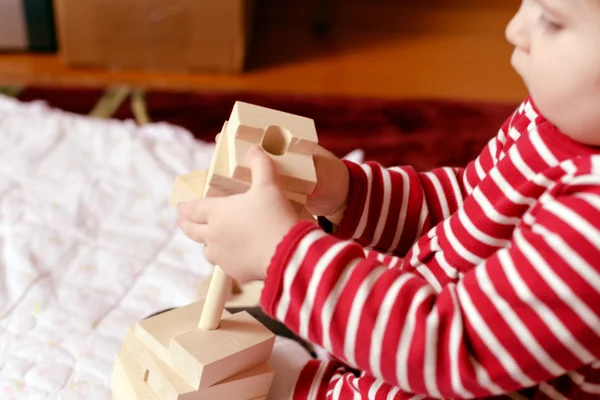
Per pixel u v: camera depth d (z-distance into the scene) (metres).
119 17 1.65
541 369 0.49
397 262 0.70
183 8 1.65
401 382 0.52
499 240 0.58
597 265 0.47
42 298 0.88
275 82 1.74
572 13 0.48
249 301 0.86
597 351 0.48
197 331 0.64
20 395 0.75
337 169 0.70
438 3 2.22
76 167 1.14
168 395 0.62
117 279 0.93
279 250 0.52
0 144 1.17
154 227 1.04
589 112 0.49
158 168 1.16
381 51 1.95
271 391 0.70
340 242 0.53
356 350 0.52
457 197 0.73
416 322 0.51
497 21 2.18
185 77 1.72
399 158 1.37
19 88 1.53
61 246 0.97
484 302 0.50
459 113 1.57
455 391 0.51
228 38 1.70
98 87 1.59
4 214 1.01
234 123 0.58
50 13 1.71
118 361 0.68
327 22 1.99
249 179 0.55
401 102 1.61
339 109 1.56
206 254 0.56
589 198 0.48
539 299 0.48
